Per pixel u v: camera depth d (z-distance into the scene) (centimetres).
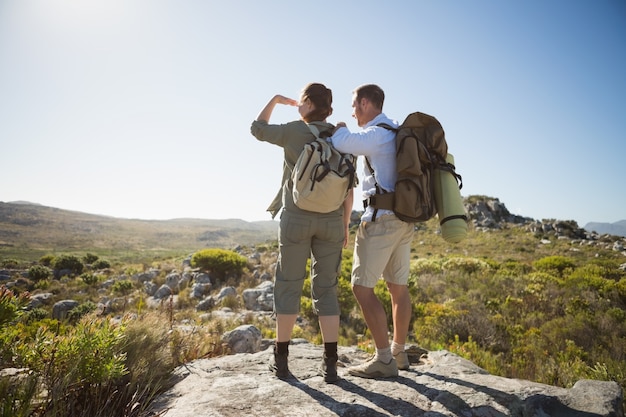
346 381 260
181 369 295
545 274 1803
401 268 276
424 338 961
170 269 2647
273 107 271
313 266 262
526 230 4859
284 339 262
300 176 229
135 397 233
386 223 253
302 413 210
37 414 198
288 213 250
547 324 1014
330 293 259
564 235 4566
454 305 1199
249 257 3027
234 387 246
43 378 218
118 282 2288
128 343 272
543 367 727
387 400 229
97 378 223
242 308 1580
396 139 251
